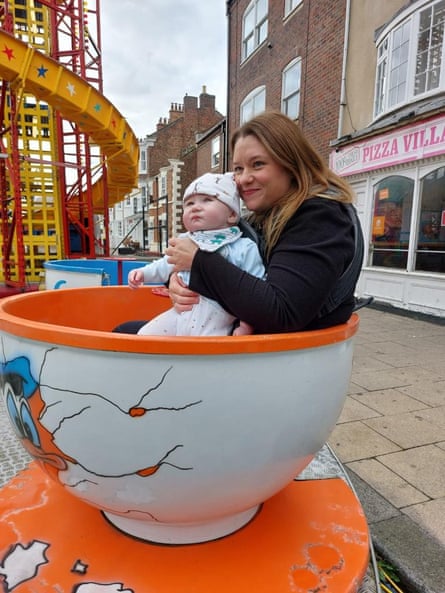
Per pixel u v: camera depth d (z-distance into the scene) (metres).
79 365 0.90
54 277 4.14
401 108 6.16
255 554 1.17
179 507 1.02
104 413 0.90
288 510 1.38
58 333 0.90
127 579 1.07
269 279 0.99
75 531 1.24
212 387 0.88
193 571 1.10
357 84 7.15
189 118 26.95
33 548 1.17
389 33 6.26
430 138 5.52
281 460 1.04
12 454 1.98
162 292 1.63
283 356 0.94
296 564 1.14
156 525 1.17
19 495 1.42
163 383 0.87
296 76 9.04
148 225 28.33
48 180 9.23
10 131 7.05
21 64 5.62
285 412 0.98
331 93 7.77
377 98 6.72
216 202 1.13
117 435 0.91
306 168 1.14
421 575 1.42
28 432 1.04
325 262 0.97
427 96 5.72
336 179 1.18
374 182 6.80
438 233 5.75
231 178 1.21
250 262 1.11
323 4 7.84
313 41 8.23
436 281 5.76
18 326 0.97
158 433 0.90
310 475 1.63
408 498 1.83
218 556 1.16
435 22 5.62
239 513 1.25
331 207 1.05
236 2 11.78
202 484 0.98
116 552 1.16
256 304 0.95
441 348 4.36
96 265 5.15
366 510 1.75
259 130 1.15
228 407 0.91
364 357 4.04
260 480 1.05
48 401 0.95
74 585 1.05
